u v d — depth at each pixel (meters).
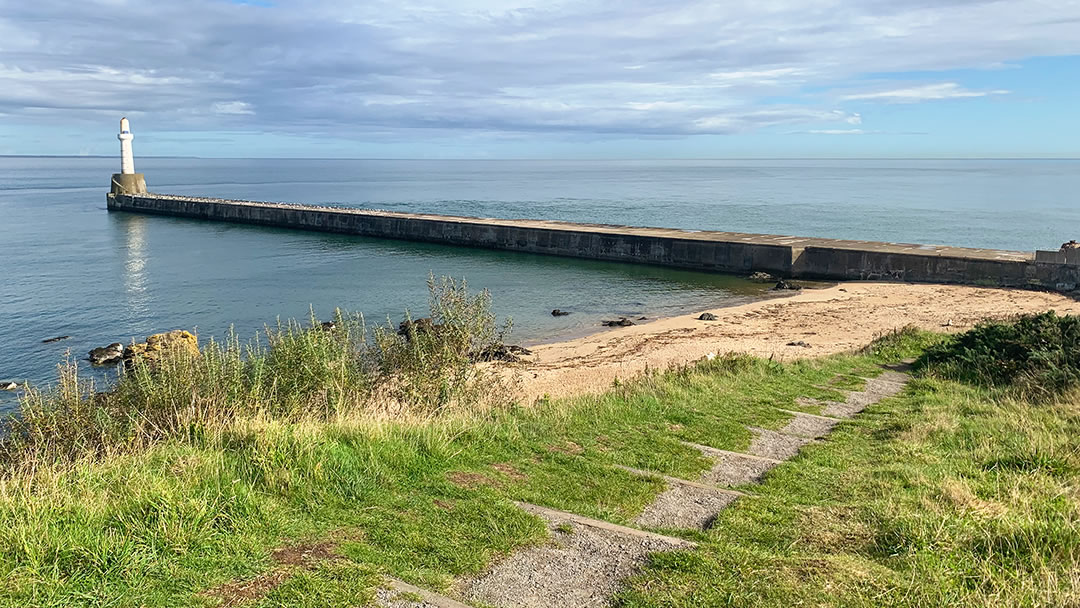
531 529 5.37
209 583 4.36
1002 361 12.97
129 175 81.12
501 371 15.82
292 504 5.56
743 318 26.25
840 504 6.17
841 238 52.59
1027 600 4.14
